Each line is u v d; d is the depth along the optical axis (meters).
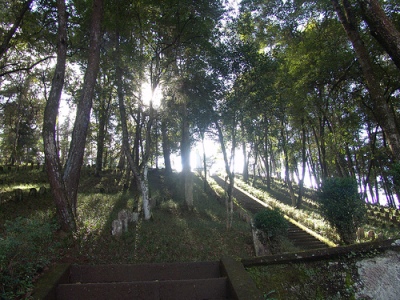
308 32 15.97
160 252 7.38
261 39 18.17
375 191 29.56
